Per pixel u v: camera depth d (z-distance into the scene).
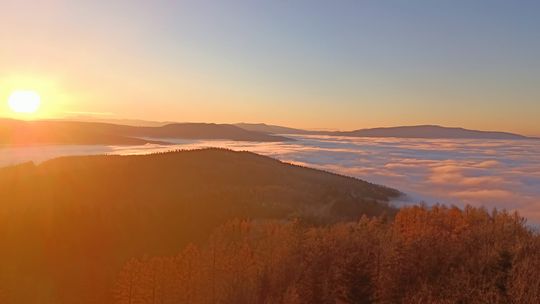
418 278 37.19
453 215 60.66
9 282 50.03
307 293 40.00
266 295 41.84
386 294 36.72
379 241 46.25
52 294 49.34
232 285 43.81
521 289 30.64
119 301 47.47
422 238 43.28
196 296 44.34
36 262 54.44
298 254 46.22
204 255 49.00
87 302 48.34
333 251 44.78
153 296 46.19
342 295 38.56
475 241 42.97
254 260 46.62
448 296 33.31
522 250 36.50
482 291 32.28
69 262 55.34
